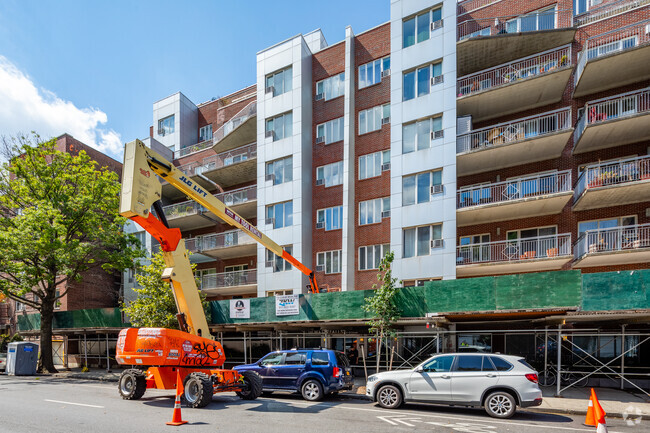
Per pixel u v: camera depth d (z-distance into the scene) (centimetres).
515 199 1744
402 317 1477
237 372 1201
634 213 1686
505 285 1338
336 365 1241
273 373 1273
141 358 1138
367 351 1964
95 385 1666
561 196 1664
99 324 2275
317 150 2388
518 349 1855
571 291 1239
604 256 1550
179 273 1198
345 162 2214
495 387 970
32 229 2042
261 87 2534
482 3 2225
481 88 1944
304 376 1227
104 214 2398
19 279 2253
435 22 2031
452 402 1004
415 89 2053
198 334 1228
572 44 1875
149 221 1109
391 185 2047
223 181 2898
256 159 2556
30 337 3059
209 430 810
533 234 1886
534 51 1956
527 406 936
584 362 1691
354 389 1409
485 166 1986
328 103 2392
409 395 1053
